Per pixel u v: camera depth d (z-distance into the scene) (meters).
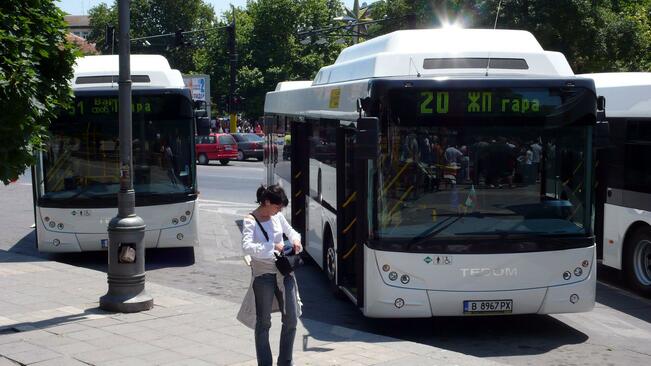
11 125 6.79
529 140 8.95
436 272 8.75
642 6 40.19
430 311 8.77
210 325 9.05
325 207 11.59
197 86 54.50
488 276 8.77
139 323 9.12
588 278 8.98
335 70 11.80
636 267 11.70
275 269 6.91
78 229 13.59
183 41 42.06
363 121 8.44
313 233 12.75
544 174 8.95
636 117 11.69
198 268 14.05
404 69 9.45
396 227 8.82
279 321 9.40
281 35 67.81
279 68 66.88
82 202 13.56
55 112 7.51
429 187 8.84
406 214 8.84
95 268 14.05
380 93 8.80
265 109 18.69
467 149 8.88
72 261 14.79
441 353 7.97
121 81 9.64
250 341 8.35
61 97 7.41
